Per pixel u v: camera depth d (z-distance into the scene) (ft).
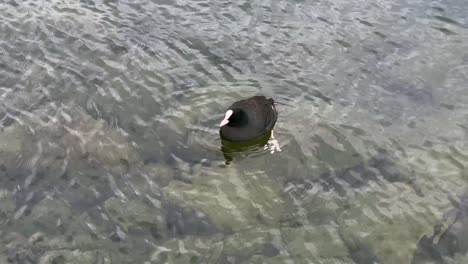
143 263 26.94
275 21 51.37
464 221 30.07
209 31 49.21
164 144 35.32
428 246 28.50
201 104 39.50
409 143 36.58
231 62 45.01
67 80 41.16
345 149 35.58
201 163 33.91
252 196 31.50
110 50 45.44
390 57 46.78
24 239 27.94
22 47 45.14
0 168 32.35
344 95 41.65
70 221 29.12
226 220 29.78
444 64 46.01
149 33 48.39
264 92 41.39
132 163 33.47
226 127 35.83
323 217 30.17
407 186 32.60
